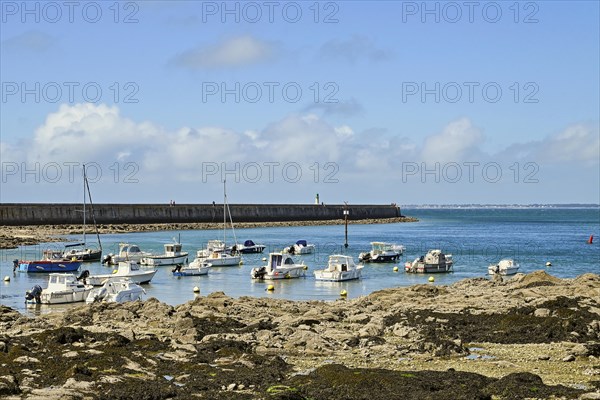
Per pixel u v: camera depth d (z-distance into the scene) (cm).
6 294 6369
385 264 9369
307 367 2900
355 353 3191
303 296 6303
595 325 3625
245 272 8438
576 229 19462
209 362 2928
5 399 2322
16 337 3356
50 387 2498
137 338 3366
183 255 9462
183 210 19212
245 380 2611
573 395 2398
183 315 4219
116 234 15650
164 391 2442
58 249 10950
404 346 3303
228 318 4022
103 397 2384
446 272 8331
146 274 7275
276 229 18800
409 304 4678
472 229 19450
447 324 3850
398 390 2455
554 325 3625
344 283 7325
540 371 2852
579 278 5750
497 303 4594
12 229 15038
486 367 2927
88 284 6394
